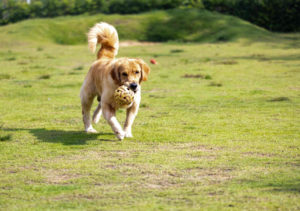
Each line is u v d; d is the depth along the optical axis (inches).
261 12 2625.5
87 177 240.5
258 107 472.4
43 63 1128.2
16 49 1791.3
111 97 323.3
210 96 563.5
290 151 288.8
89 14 2957.7
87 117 366.6
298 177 231.9
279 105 481.4
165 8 2866.6
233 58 1155.3
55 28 2406.5
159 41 2266.2
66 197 209.5
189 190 214.8
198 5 2859.3
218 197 203.5
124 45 2140.7
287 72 815.1
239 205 192.4
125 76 315.6
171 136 339.3
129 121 339.0
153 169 252.2
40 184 230.7
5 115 447.2
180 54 1379.2
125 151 296.2
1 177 243.8
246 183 223.8
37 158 282.4
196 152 289.4
